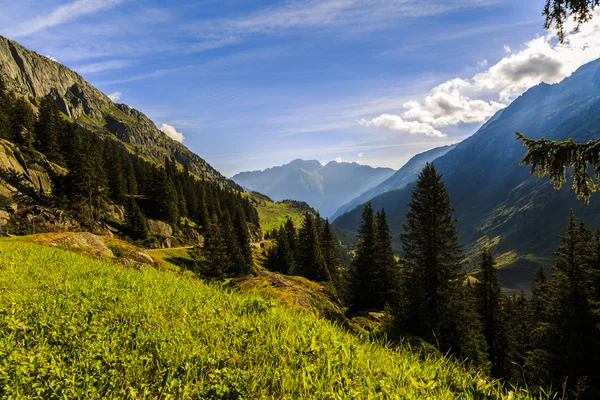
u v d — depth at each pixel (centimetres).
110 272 949
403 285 3047
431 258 2750
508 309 4456
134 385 314
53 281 760
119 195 10988
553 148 898
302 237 6650
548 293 2597
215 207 14212
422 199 2855
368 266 4628
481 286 3766
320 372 349
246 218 16775
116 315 519
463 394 330
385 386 315
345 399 286
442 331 2452
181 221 12144
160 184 11369
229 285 1120
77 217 8688
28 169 8800
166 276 927
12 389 273
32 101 19438
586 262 2361
